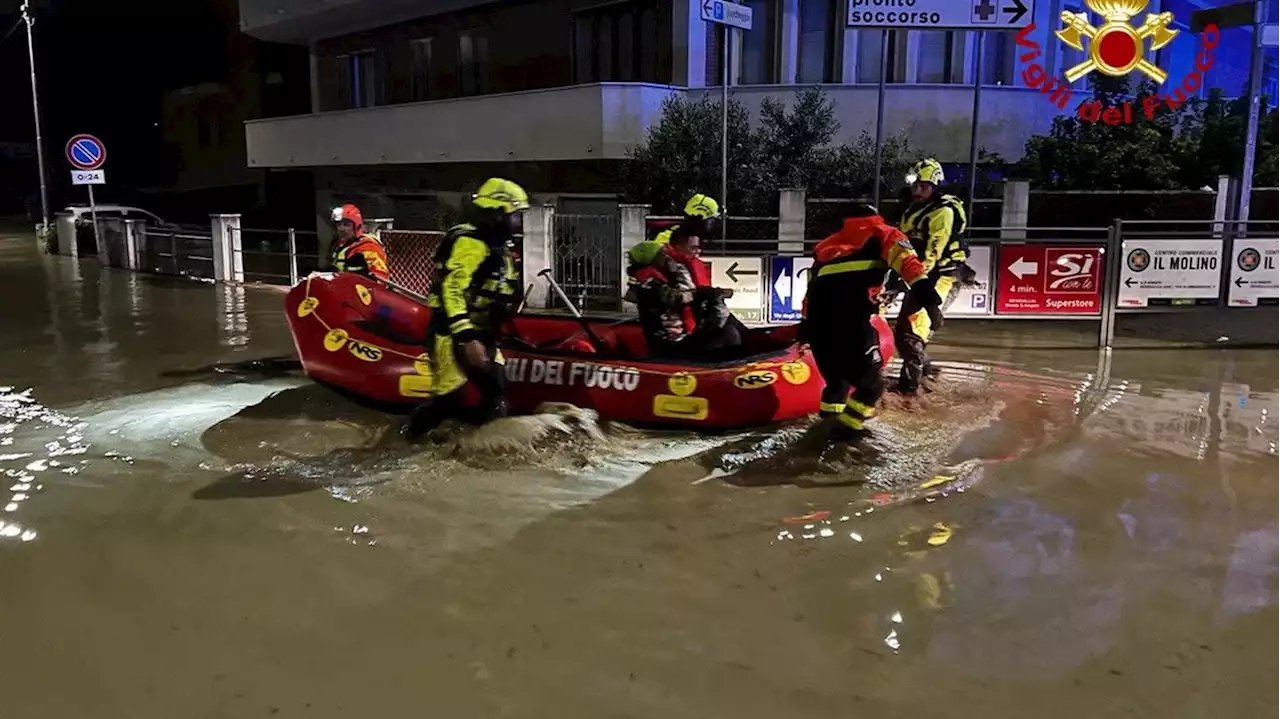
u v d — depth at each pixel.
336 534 4.37
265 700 3.06
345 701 3.05
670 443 5.65
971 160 10.70
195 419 6.34
